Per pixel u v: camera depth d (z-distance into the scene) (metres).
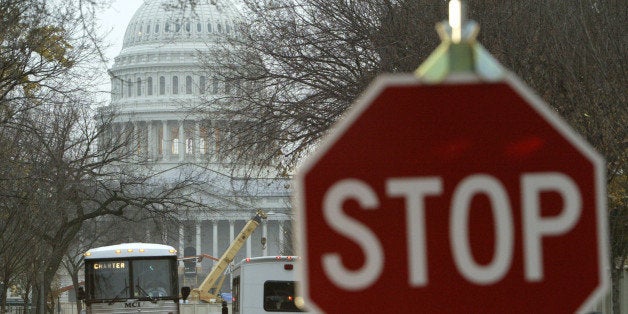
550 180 8.33
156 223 110.44
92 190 113.38
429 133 8.35
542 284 8.29
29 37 57.75
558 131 8.38
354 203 8.27
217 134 76.38
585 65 49.00
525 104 8.38
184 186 116.38
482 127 8.35
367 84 60.16
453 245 8.26
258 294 59.34
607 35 48.00
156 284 67.31
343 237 8.24
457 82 8.38
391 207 8.27
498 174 8.34
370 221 8.26
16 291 162.50
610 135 50.00
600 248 8.30
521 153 8.34
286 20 68.31
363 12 64.81
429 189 8.28
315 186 8.27
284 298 59.41
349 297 8.22
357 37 64.25
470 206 8.30
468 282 8.26
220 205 149.25
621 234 62.25
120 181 109.25
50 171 88.38
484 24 53.09
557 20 51.34
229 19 86.06
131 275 67.19
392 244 8.24
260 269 59.47
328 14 65.62
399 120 8.34
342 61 65.94
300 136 66.44
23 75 60.28
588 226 8.33
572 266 8.30
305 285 8.23
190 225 126.94
